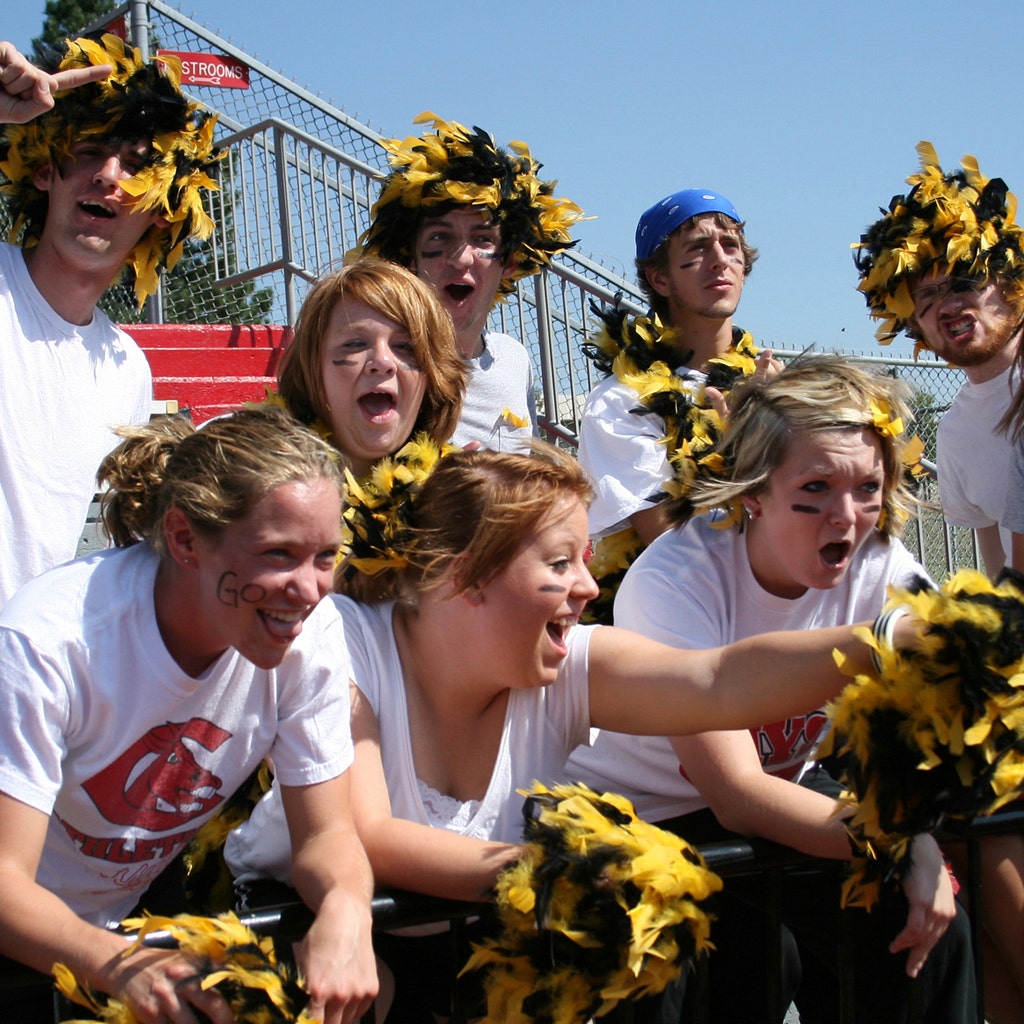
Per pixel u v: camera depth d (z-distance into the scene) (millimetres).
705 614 5035
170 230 6480
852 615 5230
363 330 5480
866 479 4676
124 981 3295
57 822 3924
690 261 7906
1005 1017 5406
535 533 4188
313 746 4047
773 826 4441
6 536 5758
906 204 7766
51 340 6047
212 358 14023
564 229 8258
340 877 3820
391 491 4543
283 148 15633
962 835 4621
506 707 4531
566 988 3746
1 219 13180
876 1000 4715
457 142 7809
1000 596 3867
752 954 4957
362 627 4523
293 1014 3299
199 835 5223
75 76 5816
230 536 3514
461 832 4414
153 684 3752
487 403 8203
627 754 5215
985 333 7629
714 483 5031
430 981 4613
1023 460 6453
